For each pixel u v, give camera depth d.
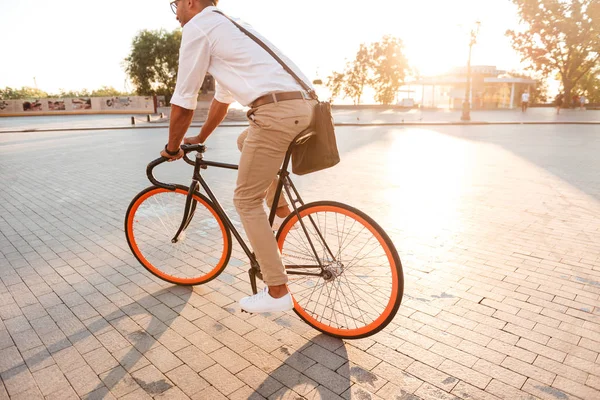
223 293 3.13
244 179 2.26
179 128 2.33
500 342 2.46
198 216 3.16
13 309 2.94
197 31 2.12
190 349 2.45
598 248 3.88
